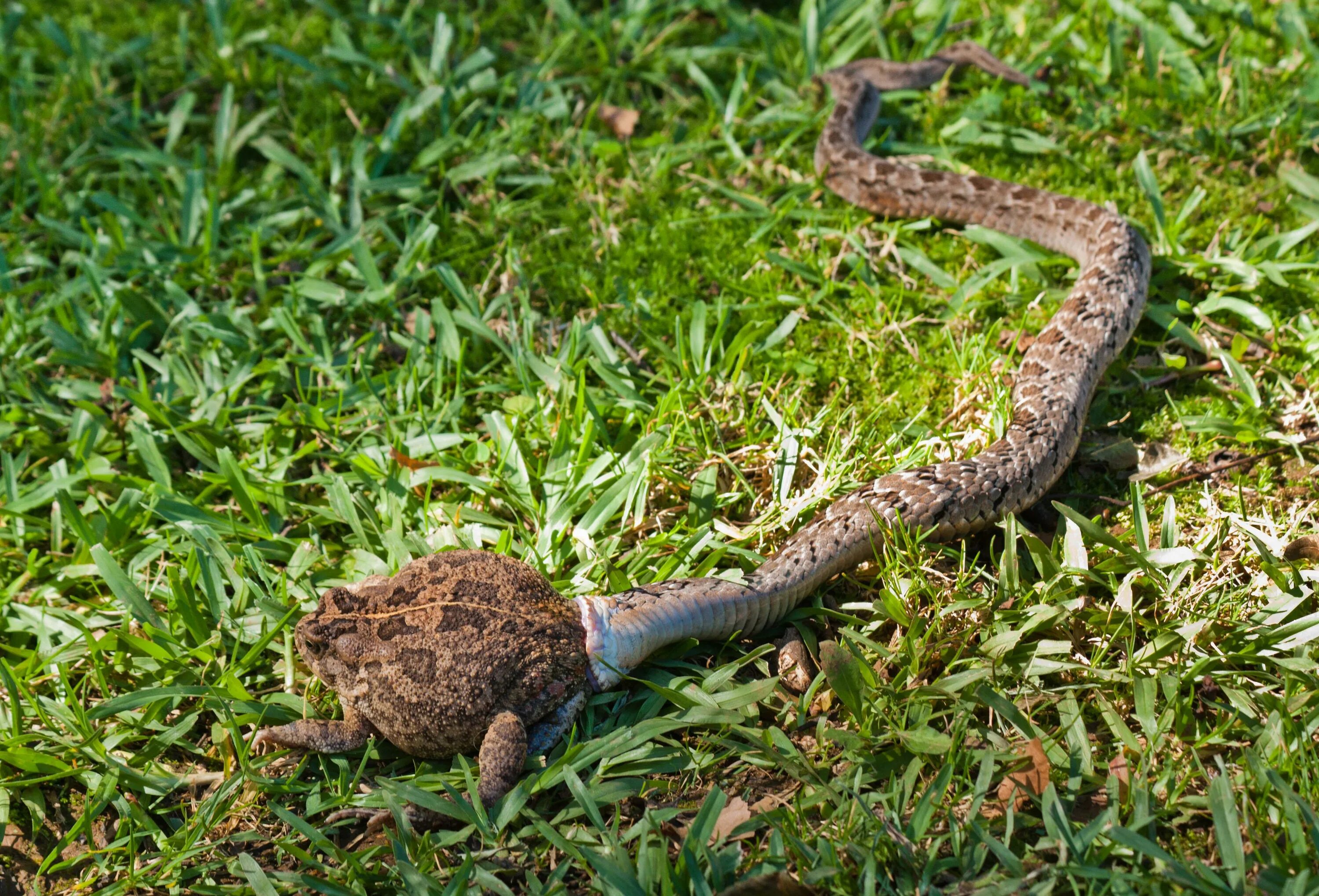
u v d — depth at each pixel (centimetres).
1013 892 91
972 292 108
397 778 96
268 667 99
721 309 108
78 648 100
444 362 108
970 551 101
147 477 106
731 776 96
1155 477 102
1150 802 93
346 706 96
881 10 122
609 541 100
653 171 115
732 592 98
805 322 109
